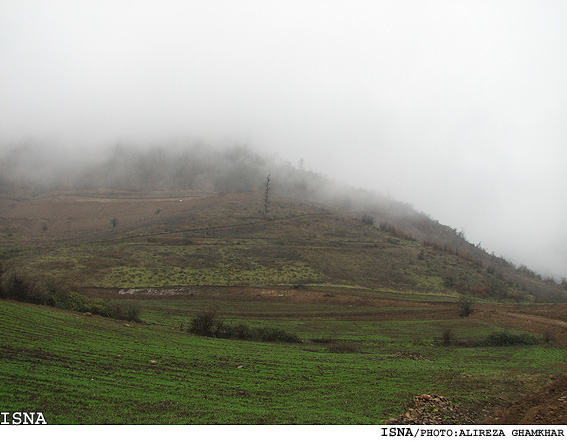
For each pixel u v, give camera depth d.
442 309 76.19
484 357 41.06
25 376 21.97
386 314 71.12
